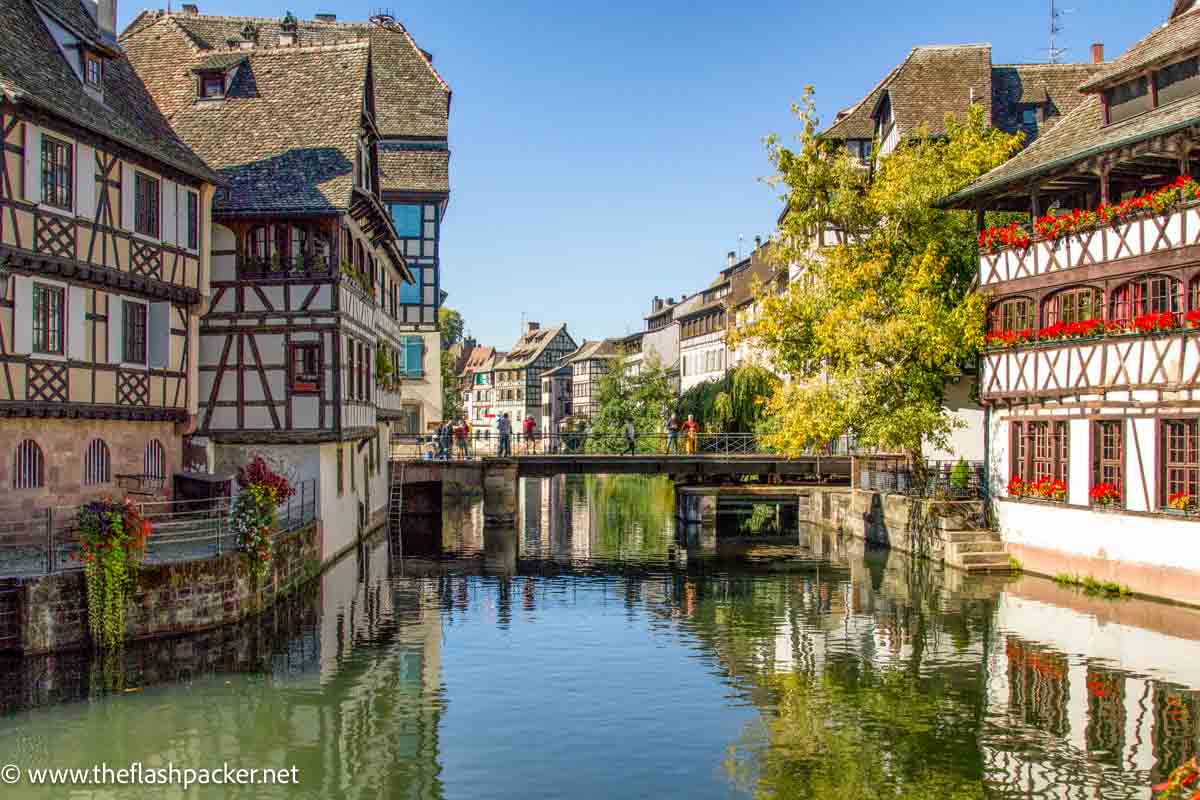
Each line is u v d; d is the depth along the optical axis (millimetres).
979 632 17922
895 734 12617
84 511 15305
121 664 14836
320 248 24594
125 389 20047
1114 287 20906
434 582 23938
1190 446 19000
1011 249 24156
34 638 14703
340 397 23922
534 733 12688
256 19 43031
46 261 17469
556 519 41062
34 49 18281
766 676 15336
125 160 19844
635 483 64938
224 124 25781
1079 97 36438
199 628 16875
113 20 22688
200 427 23922
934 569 25500
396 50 47375
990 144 27828
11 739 12016
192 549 18234
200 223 22688
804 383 28797
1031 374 23406
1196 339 18469
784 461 38344
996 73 37531
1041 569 23438
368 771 11352
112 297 19672
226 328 23984
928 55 37406
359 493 30109
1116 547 20844
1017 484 24375
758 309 34312
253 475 19828
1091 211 21391
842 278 27391
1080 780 11086
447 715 13352
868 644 17344
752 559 28516
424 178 45406
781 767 11547
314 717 13125
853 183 28234
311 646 16703
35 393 17531
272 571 19625
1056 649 16500
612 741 12430
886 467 34750
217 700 13648
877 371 26594
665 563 27688
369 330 28672
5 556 16594
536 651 16891
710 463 38406
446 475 37312
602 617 19812
